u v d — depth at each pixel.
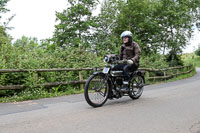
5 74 6.59
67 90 7.64
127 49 5.66
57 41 19.77
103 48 16.69
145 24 20.81
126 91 5.38
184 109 4.73
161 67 14.90
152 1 22.11
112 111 4.50
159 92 7.30
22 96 6.22
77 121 3.79
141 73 6.05
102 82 5.02
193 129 3.45
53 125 3.56
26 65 7.23
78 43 18.44
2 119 3.92
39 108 4.84
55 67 8.43
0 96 6.48
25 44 10.61
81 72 8.52
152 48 21.97
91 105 4.80
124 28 21.14
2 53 8.07
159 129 3.42
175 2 22.39
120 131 3.31
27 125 3.56
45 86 6.88
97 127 3.47
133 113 4.36
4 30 10.15
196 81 11.71
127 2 20.66
